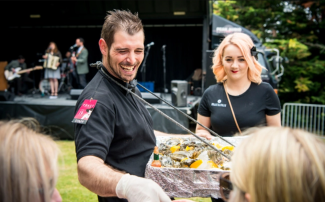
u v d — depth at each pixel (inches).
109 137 51.3
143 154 58.5
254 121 75.2
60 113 240.2
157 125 232.2
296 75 386.6
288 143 23.9
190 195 52.5
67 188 140.3
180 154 62.7
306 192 22.5
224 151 61.6
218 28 281.7
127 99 58.1
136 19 56.8
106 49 57.0
